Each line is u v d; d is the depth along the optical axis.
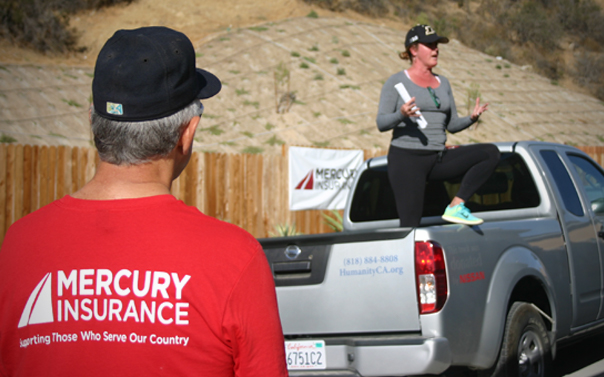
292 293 3.45
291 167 9.95
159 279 1.13
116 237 1.17
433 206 4.56
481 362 3.29
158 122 1.24
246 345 1.15
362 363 3.13
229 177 9.36
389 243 3.19
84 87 21.89
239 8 34.84
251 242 1.23
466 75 31.75
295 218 10.10
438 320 3.04
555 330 4.01
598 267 4.71
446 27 39.25
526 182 4.37
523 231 3.90
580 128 29.98
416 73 3.85
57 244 1.19
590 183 5.19
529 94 32.38
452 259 3.19
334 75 25.14
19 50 25.89
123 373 1.11
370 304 3.21
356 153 10.98
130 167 1.27
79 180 8.09
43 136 16.88
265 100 21.72
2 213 7.47
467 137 23.67
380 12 39.41
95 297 1.14
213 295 1.13
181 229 1.19
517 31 43.88
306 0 36.88
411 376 3.19
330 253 3.37
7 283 1.19
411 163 3.81
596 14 48.28
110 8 33.31
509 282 3.52
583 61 41.59
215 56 25.12
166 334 1.12
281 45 27.12
